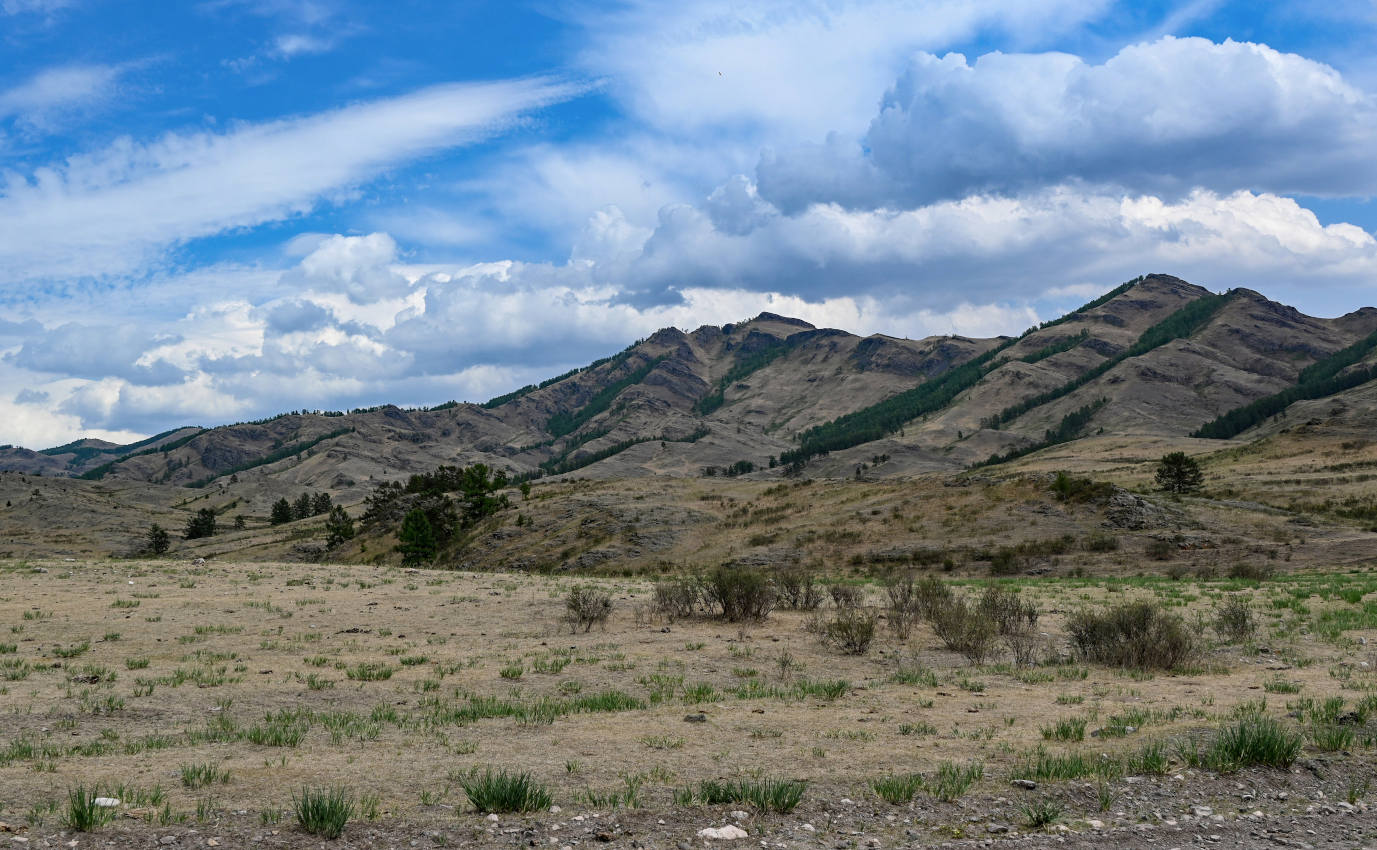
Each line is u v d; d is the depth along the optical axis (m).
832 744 10.96
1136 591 36.28
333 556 111.06
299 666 17.56
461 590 32.22
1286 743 9.95
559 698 14.91
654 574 71.25
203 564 42.28
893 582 33.69
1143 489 94.00
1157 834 7.77
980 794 8.77
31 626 21.59
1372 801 8.70
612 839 7.46
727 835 7.52
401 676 16.69
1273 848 7.45
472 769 9.60
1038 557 61.94
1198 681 16.09
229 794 8.57
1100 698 14.41
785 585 29.27
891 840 7.54
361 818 7.84
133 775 9.29
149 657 18.28
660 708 13.73
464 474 110.50
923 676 16.73
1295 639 21.42
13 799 8.21
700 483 105.81
